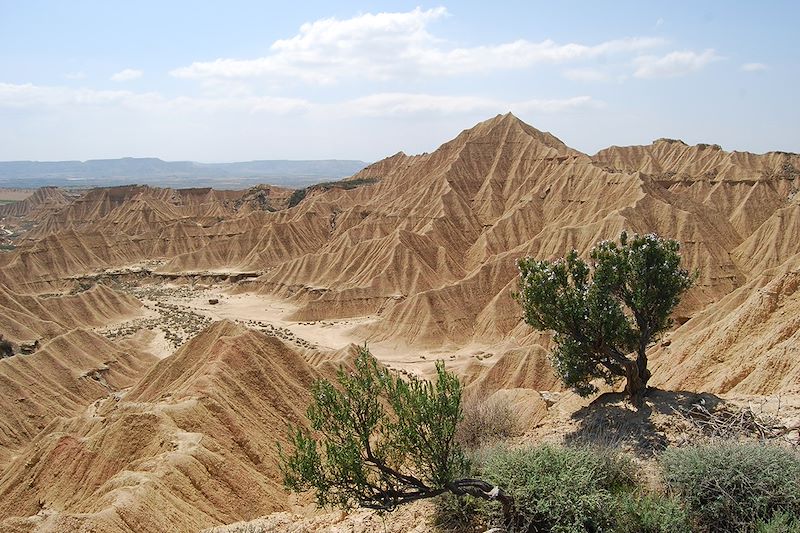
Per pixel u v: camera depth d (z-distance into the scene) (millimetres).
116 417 37344
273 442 39344
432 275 126062
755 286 57844
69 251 166625
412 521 16188
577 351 24734
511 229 135375
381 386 14992
